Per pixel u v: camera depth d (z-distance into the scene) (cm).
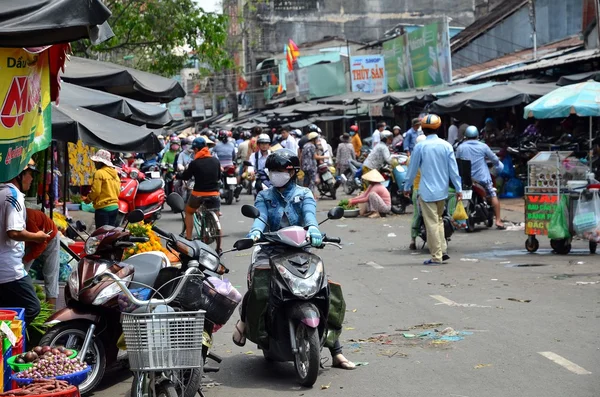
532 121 2505
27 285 681
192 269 581
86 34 585
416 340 784
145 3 2389
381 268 1223
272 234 674
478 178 1609
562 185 1276
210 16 2453
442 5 5916
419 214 1399
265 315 678
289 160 707
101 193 1279
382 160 1983
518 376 649
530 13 2875
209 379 696
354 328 845
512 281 1073
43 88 718
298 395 638
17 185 749
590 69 2233
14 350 602
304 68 4662
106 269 646
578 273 1116
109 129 1013
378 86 3981
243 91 6062
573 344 739
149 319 516
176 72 2638
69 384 544
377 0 5966
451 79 3136
